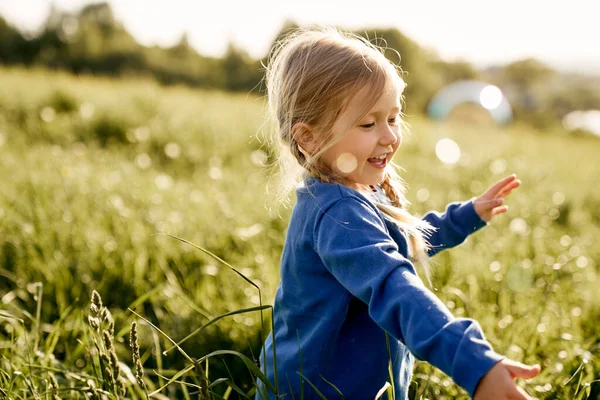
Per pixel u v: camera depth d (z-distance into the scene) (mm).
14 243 2955
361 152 1437
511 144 9719
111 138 6891
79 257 2920
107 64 29891
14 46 29375
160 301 2643
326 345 1447
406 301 1151
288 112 1523
